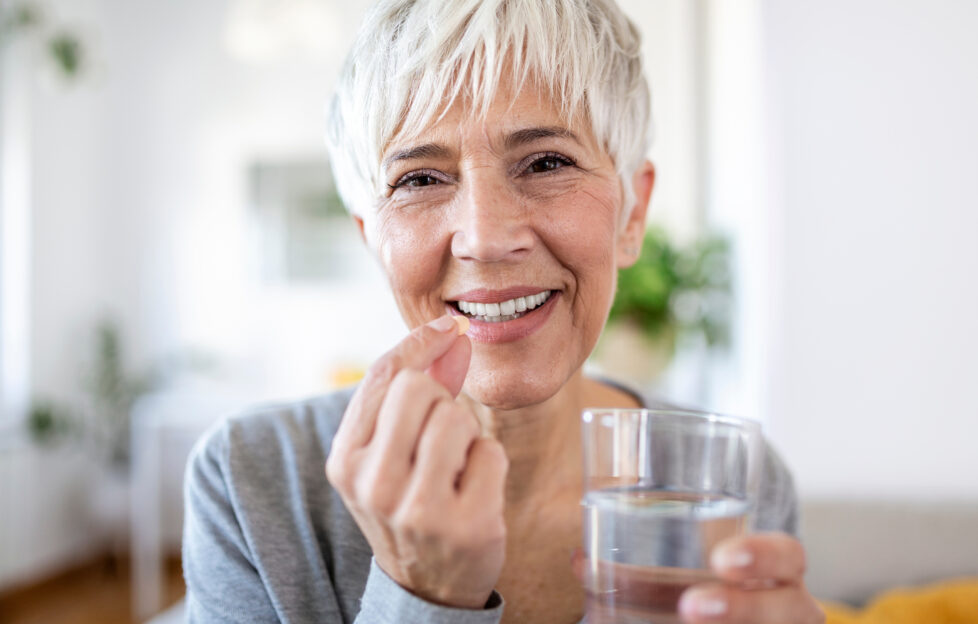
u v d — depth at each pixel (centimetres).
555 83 44
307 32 167
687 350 167
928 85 104
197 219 238
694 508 33
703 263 146
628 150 49
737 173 140
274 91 233
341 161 52
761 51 111
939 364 104
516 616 51
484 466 34
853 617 84
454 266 45
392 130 45
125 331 240
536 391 45
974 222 103
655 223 159
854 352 107
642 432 33
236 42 170
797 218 109
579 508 51
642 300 137
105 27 236
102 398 229
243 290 236
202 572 50
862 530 95
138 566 202
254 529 49
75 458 223
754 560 31
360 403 35
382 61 45
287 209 232
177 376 238
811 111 108
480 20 43
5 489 199
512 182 44
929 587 91
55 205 218
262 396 228
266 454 52
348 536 50
